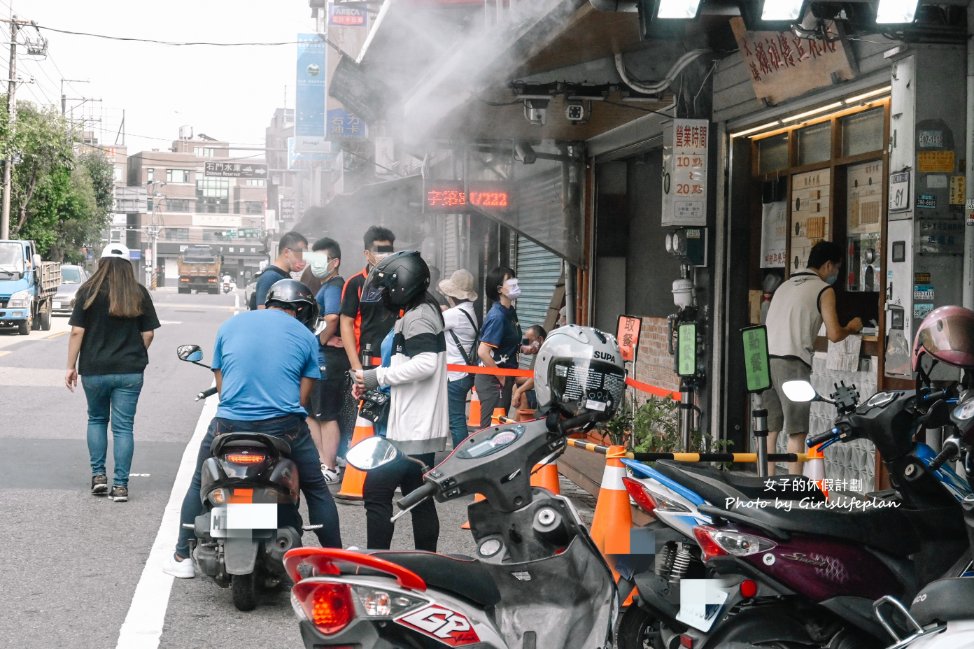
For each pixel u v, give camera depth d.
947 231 7.09
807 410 8.25
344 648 3.30
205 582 6.52
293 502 5.95
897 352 7.20
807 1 6.04
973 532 3.82
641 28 6.10
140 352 8.71
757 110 9.58
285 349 6.32
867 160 8.59
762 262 10.24
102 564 6.80
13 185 45.38
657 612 4.45
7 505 8.39
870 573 4.14
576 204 14.50
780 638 4.15
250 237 139.88
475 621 3.48
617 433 9.38
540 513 4.00
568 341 4.01
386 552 3.56
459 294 10.15
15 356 22.03
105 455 8.84
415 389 6.26
